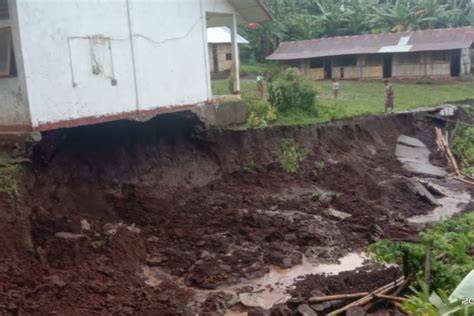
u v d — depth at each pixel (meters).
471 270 8.41
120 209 13.59
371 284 10.78
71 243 10.80
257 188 16.55
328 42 40.31
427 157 22.62
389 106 25.61
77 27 12.03
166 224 13.23
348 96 30.28
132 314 9.22
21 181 11.10
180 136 16.28
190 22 15.40
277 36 43.25
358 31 44.16
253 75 37.81
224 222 13.71
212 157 16.89
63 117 11.82
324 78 40.50
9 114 11.47
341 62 39.78
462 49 35.81
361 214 15.26
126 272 10.86
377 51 36.88
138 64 13.66
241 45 41.66
